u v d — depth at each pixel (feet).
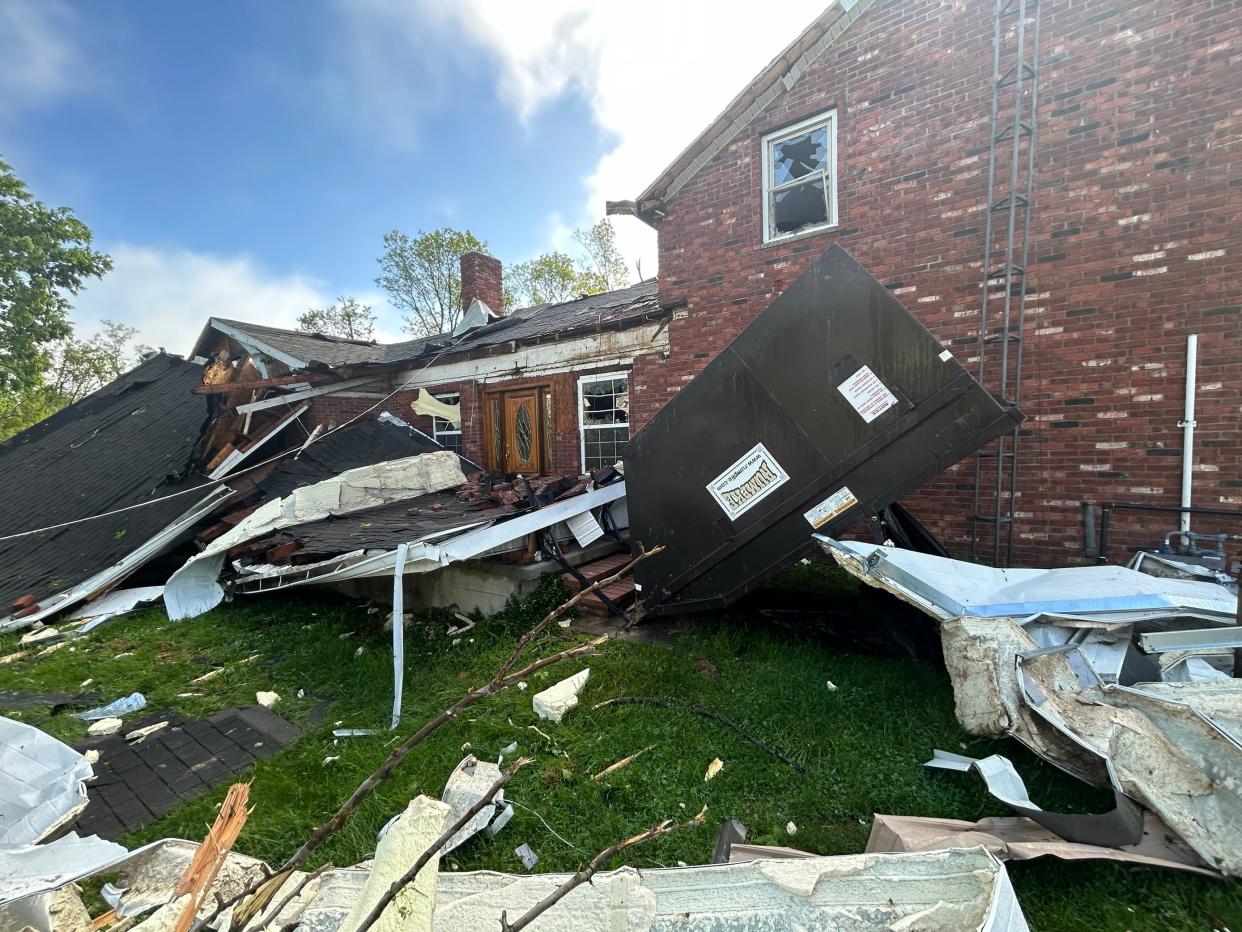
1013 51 17.35
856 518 12.81
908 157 19.47
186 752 12.59
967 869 5.80
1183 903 6.75
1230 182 14.69
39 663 18.54
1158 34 15.40
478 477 29.58
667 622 17.53
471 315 43.39
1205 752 7.38
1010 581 11.89
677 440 15.24
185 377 46.03
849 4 19.74
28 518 32.91
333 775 11.23
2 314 58.34
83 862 6.96
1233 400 14.76
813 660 14.07
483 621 19.44
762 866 6.18
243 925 3.89
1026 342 17.63
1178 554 14.34
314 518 23.85
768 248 22.66
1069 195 16.83
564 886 3.62
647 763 10.71
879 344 12.12
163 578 26.68
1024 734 8.75
